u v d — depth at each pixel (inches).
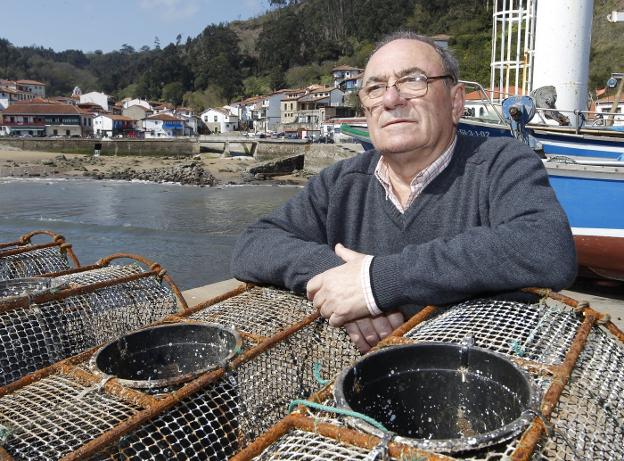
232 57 5482.3
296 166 2102.6
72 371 73.8
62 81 6894.7
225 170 2060.8
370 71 93.9
